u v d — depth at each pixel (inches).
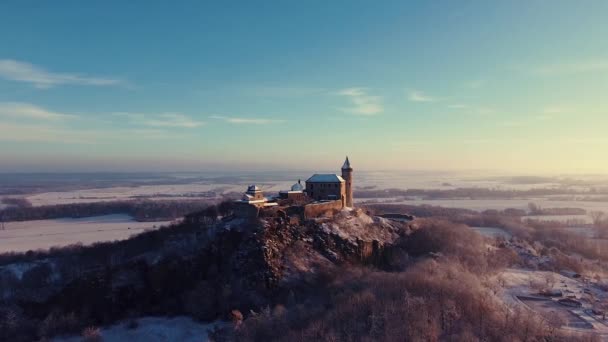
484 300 3408.0
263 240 4473.4
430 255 5039.4
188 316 3961.6
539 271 5187.0
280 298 3956.7
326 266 4480.8
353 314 3152.1
